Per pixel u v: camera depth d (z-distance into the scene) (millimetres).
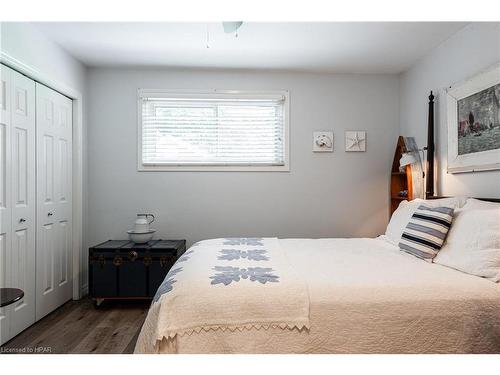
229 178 3484
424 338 1487
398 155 3359
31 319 2531
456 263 1832
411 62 3244
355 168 3551
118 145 3414
